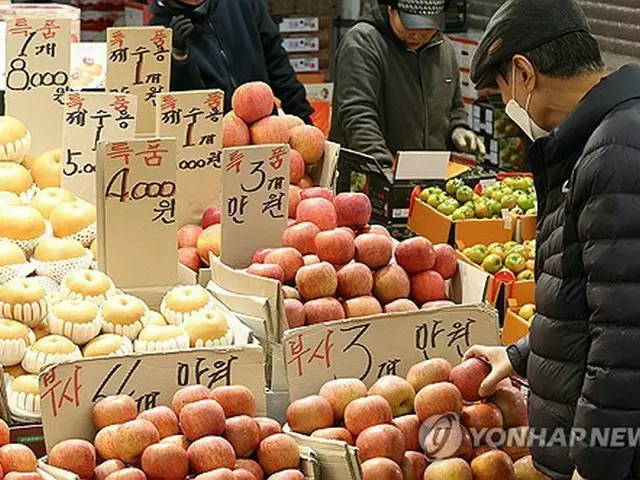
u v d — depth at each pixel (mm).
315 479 2242
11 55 3264
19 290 2547
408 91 5160
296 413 2391
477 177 4848
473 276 2865
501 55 2211
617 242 2006
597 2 5875
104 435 2197
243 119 3330
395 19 5043
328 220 2910
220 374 2389
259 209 2977
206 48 4477
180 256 3090
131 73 3311
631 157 2023
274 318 2652
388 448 2311
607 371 2018
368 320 2553
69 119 3113
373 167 4652
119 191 2783
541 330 2232
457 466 2361
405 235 4648
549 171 2197
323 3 7191
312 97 6586
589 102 2131
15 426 2357
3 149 3123
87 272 2689
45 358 2451
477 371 2473
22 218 2867
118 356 2309
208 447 2168
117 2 6652
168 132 3133
